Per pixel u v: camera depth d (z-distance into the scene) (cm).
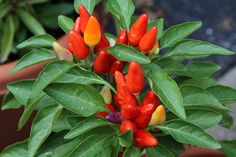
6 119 67
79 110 45
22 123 47
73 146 48
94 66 47
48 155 50
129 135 43
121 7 50
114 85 50
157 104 46
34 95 45
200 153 63
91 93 46
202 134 45
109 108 47
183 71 51
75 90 46
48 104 49
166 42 49
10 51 76
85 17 47
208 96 47
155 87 44
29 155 46
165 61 51
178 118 49
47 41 49
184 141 45
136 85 44
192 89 47
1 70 63
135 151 45
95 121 45
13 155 51
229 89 50
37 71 65
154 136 49
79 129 45
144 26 46
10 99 54
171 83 44
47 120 47
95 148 45
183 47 48
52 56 48
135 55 45
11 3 75
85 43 46
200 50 48
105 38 48
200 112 47
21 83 50
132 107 44
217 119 47
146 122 45
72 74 47
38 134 46
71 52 48
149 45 46
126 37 47
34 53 48
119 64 47
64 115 50
